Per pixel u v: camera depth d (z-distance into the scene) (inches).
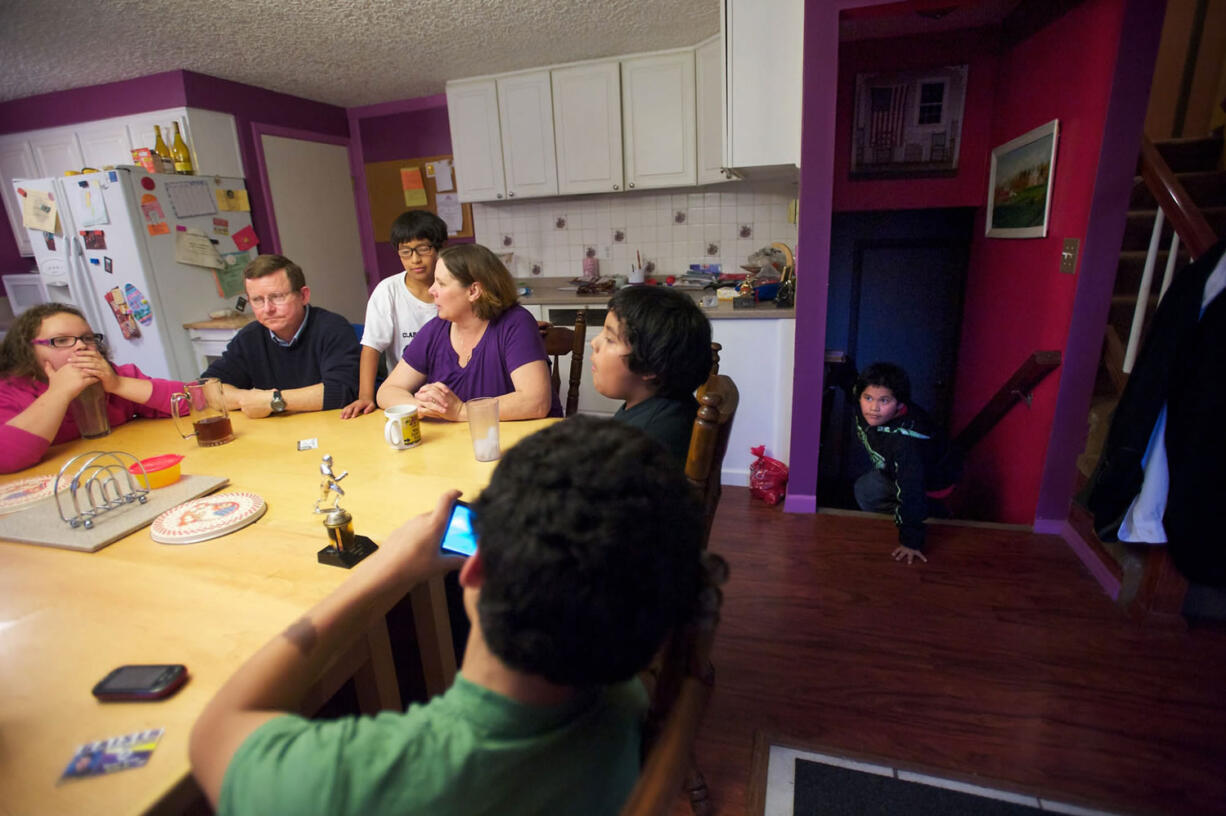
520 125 148.9
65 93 148.2
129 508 44.6
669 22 118.3
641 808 17.5
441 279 67.2
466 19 113.1
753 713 63.1
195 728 19.7
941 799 53.3
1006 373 109.2
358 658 37.9
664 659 22.4
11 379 61.4
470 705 18.0
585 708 19.0
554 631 15.9
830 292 138.4
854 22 110.1
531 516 16.1
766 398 113.7
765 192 145.9
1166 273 82.3
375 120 177.0
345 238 181.3
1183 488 65.0
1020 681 66.0
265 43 120.3
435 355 73.7
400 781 16.8
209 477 50.4
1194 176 117.1
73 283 133.6
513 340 68.3
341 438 61.0
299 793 16.6
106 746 23.7
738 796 54.5
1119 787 53.7
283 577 35.8
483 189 156.9
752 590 83.6
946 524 98.8
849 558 90.5
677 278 150.4
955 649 71.1
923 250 131.7
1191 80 142.0
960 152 120.6
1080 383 87.6
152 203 129.3
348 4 103.8
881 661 69.7
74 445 60.5
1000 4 102.6
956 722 61.1
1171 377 65.3
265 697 20.8
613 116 140.7
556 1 107.0
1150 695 63.4
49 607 33.1
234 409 71.4
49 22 104.5
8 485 49.7
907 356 138.8
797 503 105.3
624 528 15.9
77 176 126.7
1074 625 74.3
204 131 140.9
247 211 150.2
